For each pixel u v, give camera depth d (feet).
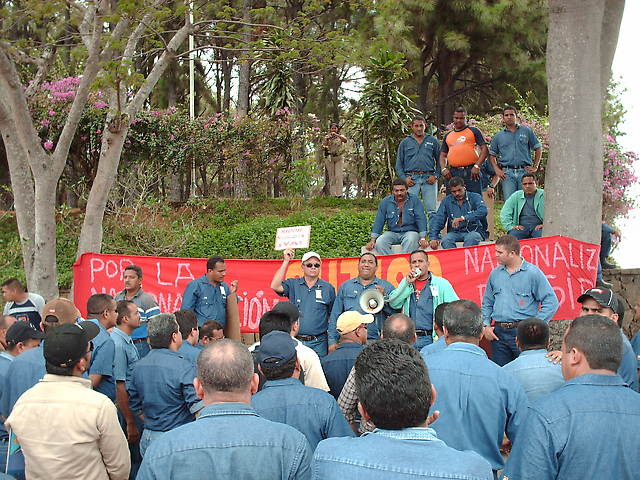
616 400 9.45
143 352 22.90
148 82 31.73
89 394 11.68
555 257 27.02
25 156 28.78
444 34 65.98
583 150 27.86
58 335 11.75
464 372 12.04
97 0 28.30
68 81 52.54
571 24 27.81
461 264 27.55
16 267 44.91
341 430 11.51
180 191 67.56
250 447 8.66
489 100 82.58
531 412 9.70
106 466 11.74
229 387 9.09
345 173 68.44
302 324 22.90
